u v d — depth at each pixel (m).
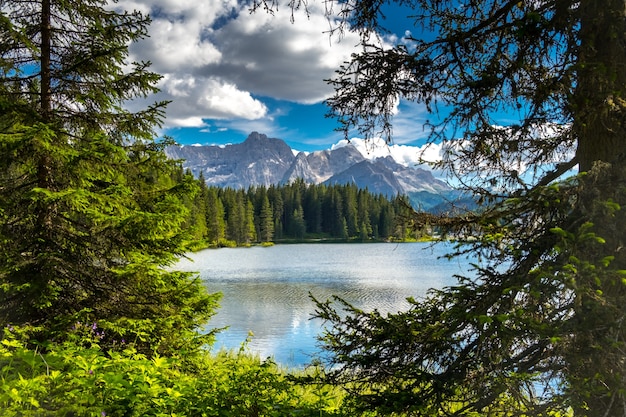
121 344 5.45
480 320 2.71
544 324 2.64
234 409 4.11
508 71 3.28
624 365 2.46
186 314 6.18
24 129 4.89
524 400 2.86
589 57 3.00
